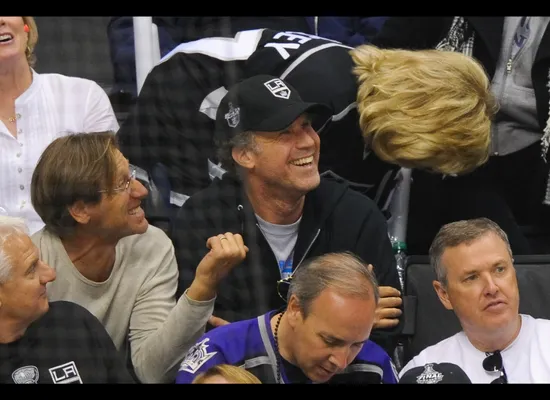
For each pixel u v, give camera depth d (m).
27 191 11.44
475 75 11.38
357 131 11.77
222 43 11.92
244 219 11.03
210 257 10.09
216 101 11.72
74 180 10.05
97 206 10.16
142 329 10.60
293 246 11.12
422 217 12.95
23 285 9.63
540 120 12.66
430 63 11.39
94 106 11.96
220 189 11.12
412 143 11.26
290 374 9.73
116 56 12.59
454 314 10.97
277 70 11.65
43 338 9.88
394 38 13.10
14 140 11.44
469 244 10.11
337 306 9.29
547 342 10.20
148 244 10.85
